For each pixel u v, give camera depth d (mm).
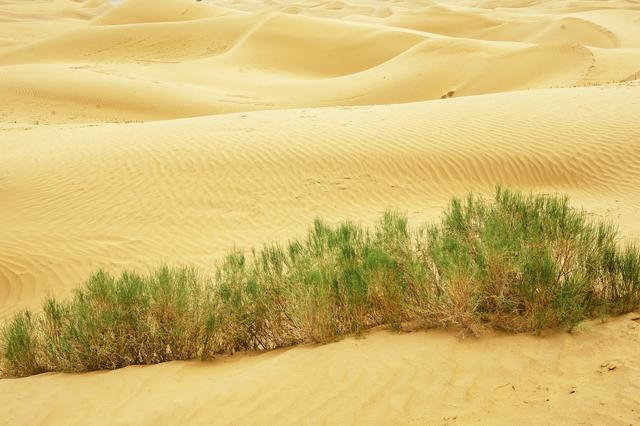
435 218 10328
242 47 55094
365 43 54531
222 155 13602
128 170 13289
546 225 5156
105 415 3973
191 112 32812
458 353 3920
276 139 14328
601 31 53656
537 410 3066
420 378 3670
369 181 12273
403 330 4496
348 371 3926
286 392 3793
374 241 5555
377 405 3432
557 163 12188
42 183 13031
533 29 63844
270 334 5176
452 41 40500
